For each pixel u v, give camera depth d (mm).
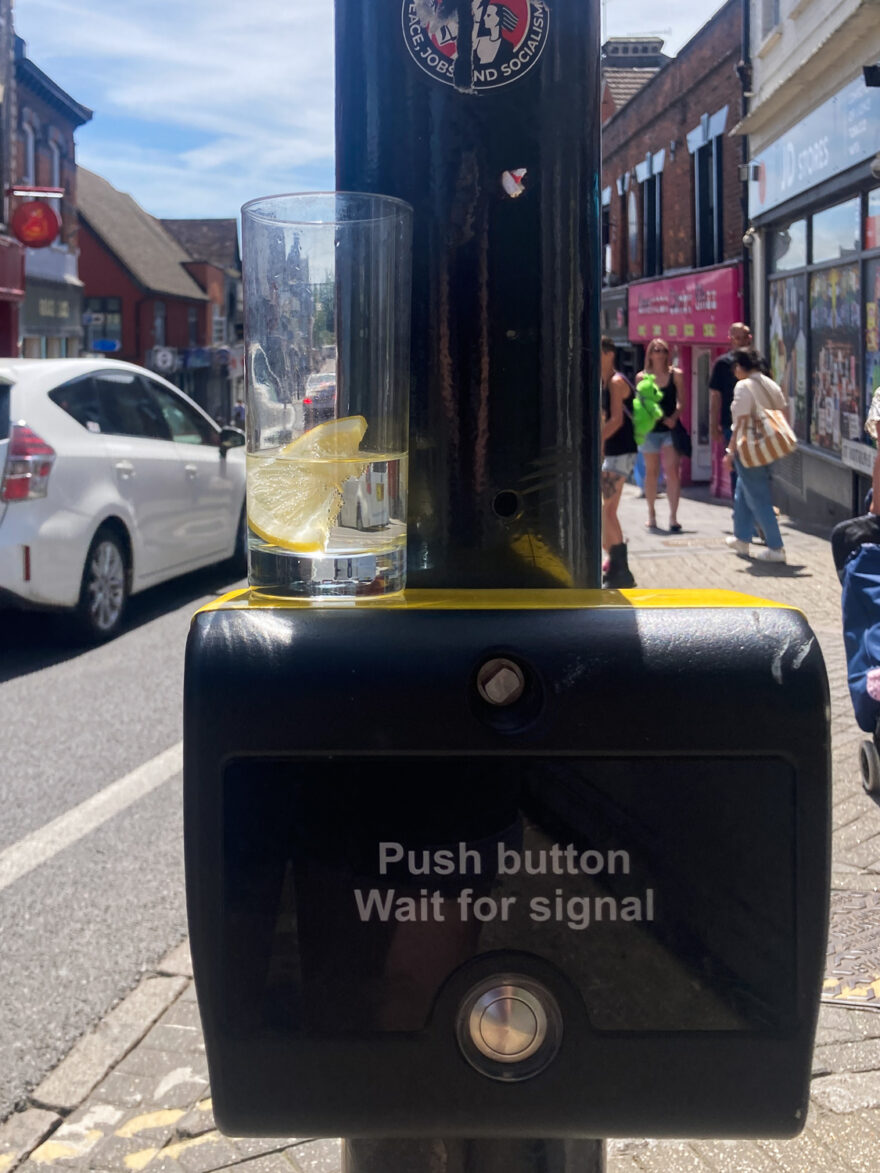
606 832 1125
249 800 1132
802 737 1118
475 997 1138
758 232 15289
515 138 1330
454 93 1326
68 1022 3084
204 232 76750
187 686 1135
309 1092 1154
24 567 6891
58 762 5242
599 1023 1142
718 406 11648
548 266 1341
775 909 1131
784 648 1128
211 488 9172
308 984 1142
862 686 4309
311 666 1127
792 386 14031
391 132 1342
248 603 1212
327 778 1128
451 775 1126
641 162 22359
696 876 1130
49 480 7020
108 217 61031
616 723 1117
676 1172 2369
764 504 9836
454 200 1335
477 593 1313
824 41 11312
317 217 1250
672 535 11820
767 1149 2420
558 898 1131
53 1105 2715
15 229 22812
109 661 7145
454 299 1343
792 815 1125
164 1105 2701
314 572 1228
